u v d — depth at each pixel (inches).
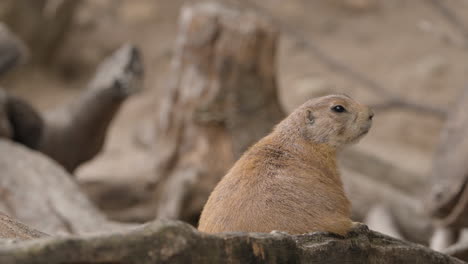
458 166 436.1
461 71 1117.1
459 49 1163.9
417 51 1169.4
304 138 252.8
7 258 145.0
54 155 610.2
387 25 1237.7
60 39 1109.7
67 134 613.6
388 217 583.8
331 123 256.7
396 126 1035.9
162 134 600.7
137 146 762.2
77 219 413.4
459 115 466.3
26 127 590.6
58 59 1125.1
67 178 469.1
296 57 1185.4
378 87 860.6
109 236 157.2
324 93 1089.4
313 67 1160.2
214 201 227.6
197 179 579.8
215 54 577.0
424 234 600.1
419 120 1038.4
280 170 231.9
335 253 207.0
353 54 1174.3
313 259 199.2
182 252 165.5
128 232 160.2
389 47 1187.3
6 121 563.5
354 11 1269.7
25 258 146.4
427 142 1014.4
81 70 1132.5
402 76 1114.1
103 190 618.2
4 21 995.9
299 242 204.5
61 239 151.5
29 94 1053.8
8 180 443.8
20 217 408.5
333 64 903.1
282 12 1251.8
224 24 576.7
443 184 441.7
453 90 1086.4
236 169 234.4
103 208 611.5
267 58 584.7
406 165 894.4
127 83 608.7
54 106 1028.5
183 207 577.3
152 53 1171.9
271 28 586.9
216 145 582.6
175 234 165.5
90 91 620.1
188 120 586.2
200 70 582.6
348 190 614.5
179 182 581.0
